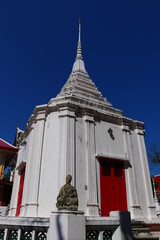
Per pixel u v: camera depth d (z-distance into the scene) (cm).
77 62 2153
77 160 1120
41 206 998
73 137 1157
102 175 1170
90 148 1195
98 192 1105
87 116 1286
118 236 620
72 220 547
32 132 1309
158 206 1806
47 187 1038
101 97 1655
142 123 1523
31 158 1174
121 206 1141
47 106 1267
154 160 3656
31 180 1084
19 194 1368
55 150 1130
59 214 557
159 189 3428
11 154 2123
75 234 535
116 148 1314
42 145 1177
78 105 1277
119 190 1183
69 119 1199
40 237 569
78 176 1078
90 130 1251
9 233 587
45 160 1123
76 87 1616
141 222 1036
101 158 1212
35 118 1337
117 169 1251
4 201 1905
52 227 544
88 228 591
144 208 1211
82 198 1036
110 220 630
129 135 1418
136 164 1338
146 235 907
